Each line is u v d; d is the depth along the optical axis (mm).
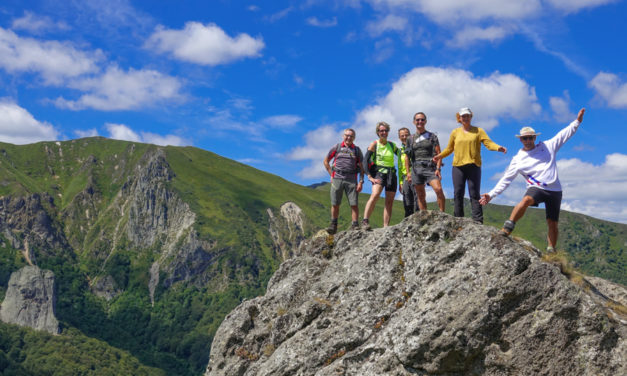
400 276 12539
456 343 10500
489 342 10539
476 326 10484
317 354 12125
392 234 13164
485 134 13930
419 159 15016
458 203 14242
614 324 10180
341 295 13008
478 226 11984
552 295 10445
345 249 14453
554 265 11102
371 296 12562
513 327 10516
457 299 10914
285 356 12477
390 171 15953
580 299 10258
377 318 12141
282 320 13469
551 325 10312
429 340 10680
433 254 12148
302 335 12664
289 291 14352
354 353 11648
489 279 10828
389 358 11117
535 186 12328
